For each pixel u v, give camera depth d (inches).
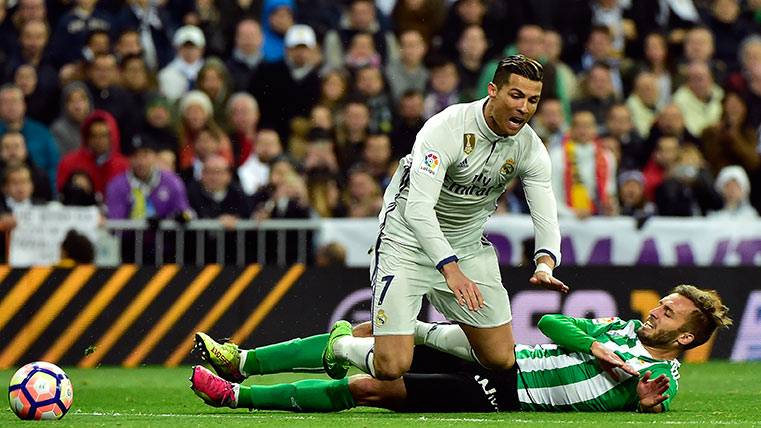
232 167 1815.9
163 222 1620.3
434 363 1024.2
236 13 2121.1
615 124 1995.6
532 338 1652.3
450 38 2162.9
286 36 2071.9
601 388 980.6
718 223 1752.0
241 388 992.2
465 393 982.4
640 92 2134.6
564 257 1718.8
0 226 1569.9
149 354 1579.7
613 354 962.1
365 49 2069.4
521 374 987.9
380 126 1952.5
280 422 898.1
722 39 2370.8
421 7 2155.5
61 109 1892.2
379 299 978.1
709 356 1721.2
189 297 1592.0
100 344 1567.4
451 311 993.5
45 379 914.1
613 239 1728.6
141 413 1012.5
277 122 1988.2
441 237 936.9
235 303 1600.6
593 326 991.6
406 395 981.2
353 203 1801.2
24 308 1547.7
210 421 911.7
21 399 908.6
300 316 1615.4
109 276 1573.6
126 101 1900.8
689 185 1916.8
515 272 1653.5
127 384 1343.5
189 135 1867.6
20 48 1942.7
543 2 2217.0
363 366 981.2
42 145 1854.1
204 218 1716.3
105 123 1771.7
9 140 1717.5
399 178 1011.3
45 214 1579.7
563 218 1720.0
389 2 2304.4
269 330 1605.6
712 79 2236.7
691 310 970.7
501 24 2193.7
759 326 1734.7
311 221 1664.6
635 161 1996.8
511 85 933.2
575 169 1830.7
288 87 1988.2
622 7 2316.7
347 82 1991.9
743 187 1927.9
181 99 1934.1
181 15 2117.4
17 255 1569.9
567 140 1841.8
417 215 940.6
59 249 1581.0
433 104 2021.4
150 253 1619.1
